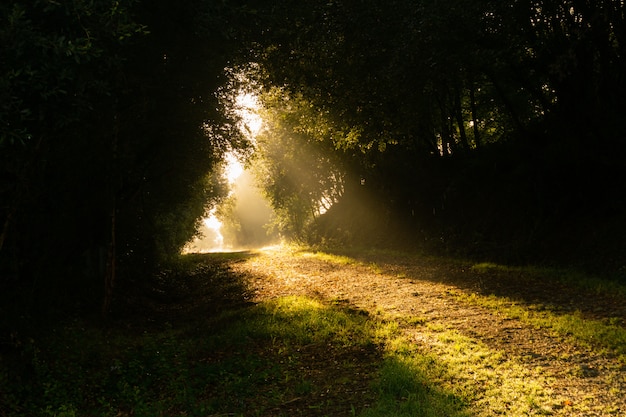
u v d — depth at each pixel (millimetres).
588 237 15766
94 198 12359
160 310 15781
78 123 9430
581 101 16188
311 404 6406
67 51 5195
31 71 5082
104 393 7414
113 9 5914
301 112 19062
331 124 17000
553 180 17656
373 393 6516
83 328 10945
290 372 7828
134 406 6883
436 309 11258
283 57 12820
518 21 12969
